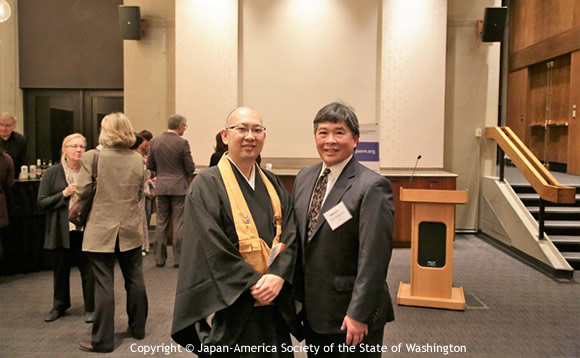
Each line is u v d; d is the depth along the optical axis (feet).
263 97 21.75
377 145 15.46
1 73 24.08
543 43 28.25
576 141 25.14
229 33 21.09
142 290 10.21
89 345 9.68
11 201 15.05
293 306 6.09
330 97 21.52
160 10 22.24
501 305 12.84
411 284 12.96
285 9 21.45
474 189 22.39
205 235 5.67
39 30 24.73
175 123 16.21
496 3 21.68
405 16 20.67
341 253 5.86
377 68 21.25
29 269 15.64
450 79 22.09
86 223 9.42
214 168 6.22
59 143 25.32
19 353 9.50
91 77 24.79
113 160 9.46
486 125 22.13
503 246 19.70
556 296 13.65
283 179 19.84
